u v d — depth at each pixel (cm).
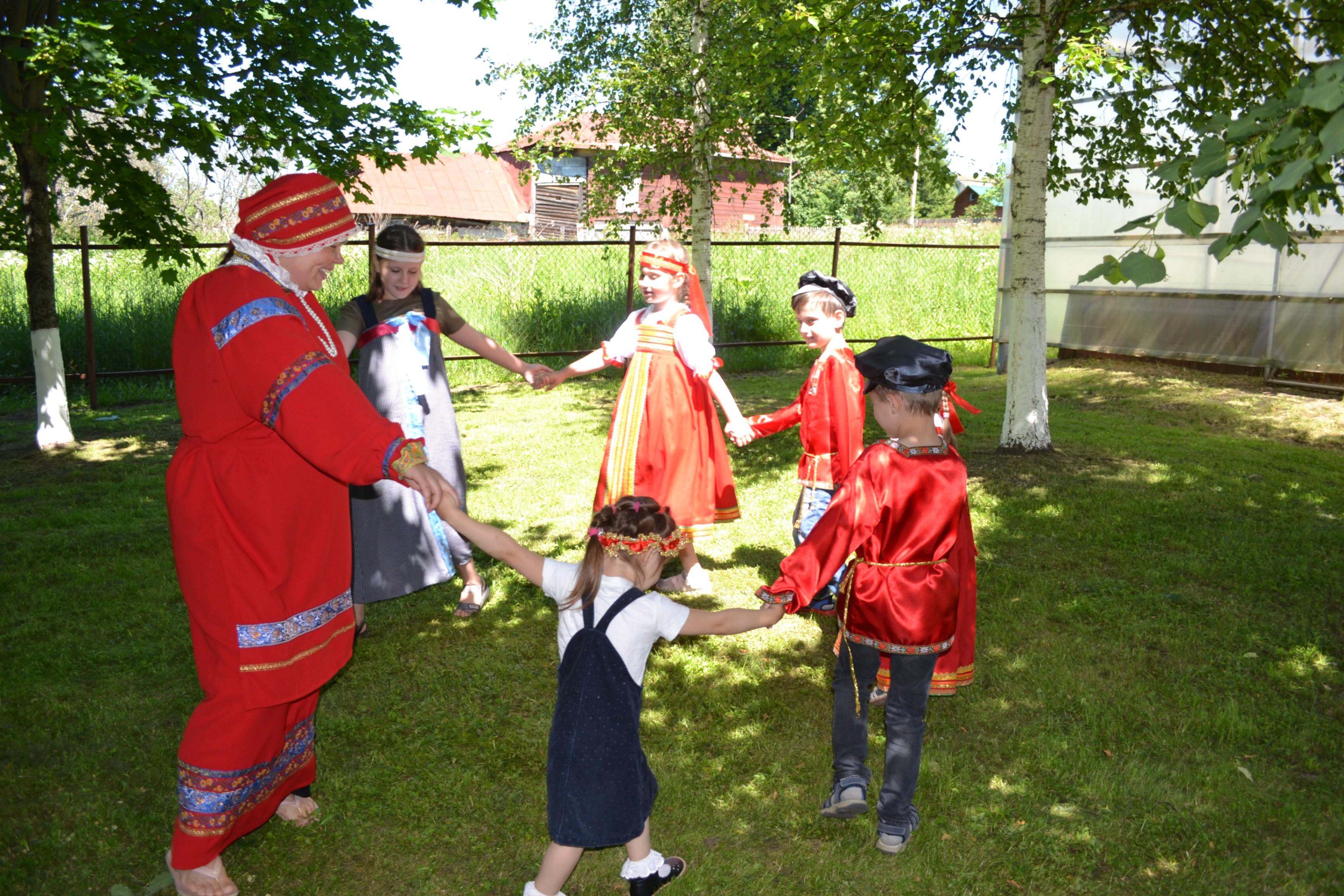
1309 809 314
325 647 275
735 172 1151
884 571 292
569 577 262
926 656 293
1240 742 356
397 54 852
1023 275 757
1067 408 999
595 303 1387
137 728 366
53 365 858
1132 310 1220
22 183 841
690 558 491
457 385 1208
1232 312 1112
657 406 467
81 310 1223
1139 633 443
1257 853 294
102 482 737
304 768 307
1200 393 1038
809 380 439
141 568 537
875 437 884
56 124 678
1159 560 536
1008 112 839
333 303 1301
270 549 258
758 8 777
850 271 1598
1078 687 395
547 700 391
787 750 355
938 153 817
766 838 307
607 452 480
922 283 1616
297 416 246
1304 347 1044
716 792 330
